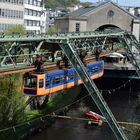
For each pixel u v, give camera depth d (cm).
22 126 6850
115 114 8769
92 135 7262
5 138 6244
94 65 7675
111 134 7344
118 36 8369
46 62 5769
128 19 14625
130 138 5397
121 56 12106
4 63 4525
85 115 8181
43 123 7512
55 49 5475
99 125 7800
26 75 5153
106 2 14400
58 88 5903
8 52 4388
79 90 10544
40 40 4881
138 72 8456
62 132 7338
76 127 7662
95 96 5147
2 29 11950
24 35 4622
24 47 4956
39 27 17325
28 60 5038
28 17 15788
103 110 5119
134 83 11369
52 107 8556
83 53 6806
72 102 9456
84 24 14325
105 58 11994
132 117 8538
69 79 6281
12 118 6706
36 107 8181
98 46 7519
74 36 5956
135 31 14662
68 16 14350
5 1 12019
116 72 11069
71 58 5138
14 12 12712
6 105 6475
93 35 6938
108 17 14525
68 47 5131
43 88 5284
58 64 6031
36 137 6975
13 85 6644
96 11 14375
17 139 6488
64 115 8450
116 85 11500
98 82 11531
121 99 10350
